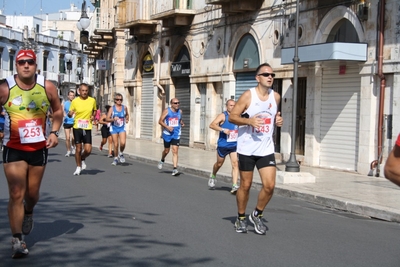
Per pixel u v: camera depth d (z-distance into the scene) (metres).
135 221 9.16
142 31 30.66
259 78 8.05
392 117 15.62
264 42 21.00
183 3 26.17
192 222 9.20
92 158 21.31
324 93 18.19
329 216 10.66
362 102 16.45
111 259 6.82
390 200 11.62
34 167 7.02
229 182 15.49
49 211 9.91
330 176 15.90
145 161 21.20
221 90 24.33
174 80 28.56
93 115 15.67
